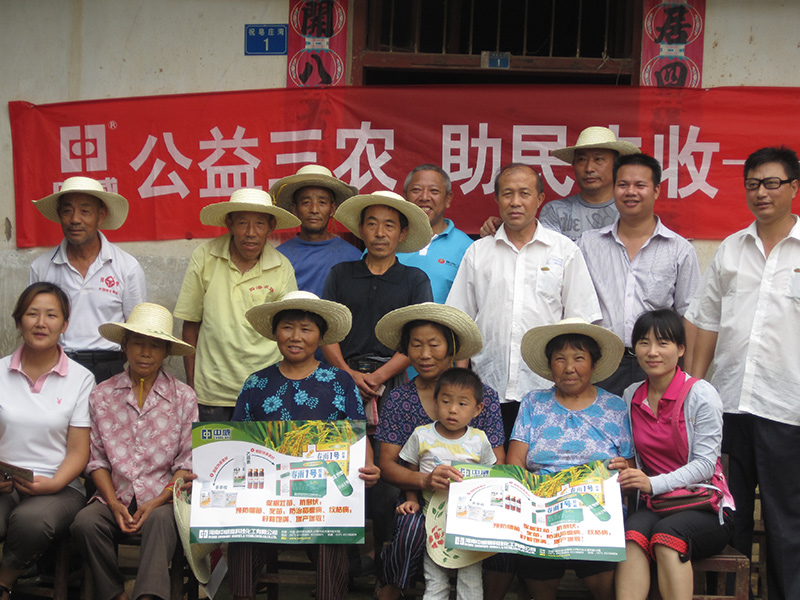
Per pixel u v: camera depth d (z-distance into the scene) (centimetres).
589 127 450
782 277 334
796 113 450
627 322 379
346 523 303
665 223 460
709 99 455
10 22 491
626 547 296
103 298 401
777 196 329
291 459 308
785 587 329
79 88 489
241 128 479
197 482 307
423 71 489
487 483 299
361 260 387
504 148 468
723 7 458
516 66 479
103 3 486
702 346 359
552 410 327
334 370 334
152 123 483
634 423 325
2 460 337
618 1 484
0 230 495
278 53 478
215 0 480
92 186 400
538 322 371
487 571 313
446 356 330
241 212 381
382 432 330
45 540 316
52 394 340
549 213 429
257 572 310
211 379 384
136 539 330
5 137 493
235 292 386
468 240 430
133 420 336
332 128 474
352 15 474
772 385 333
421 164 471
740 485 345
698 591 338
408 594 319
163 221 485
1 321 494
